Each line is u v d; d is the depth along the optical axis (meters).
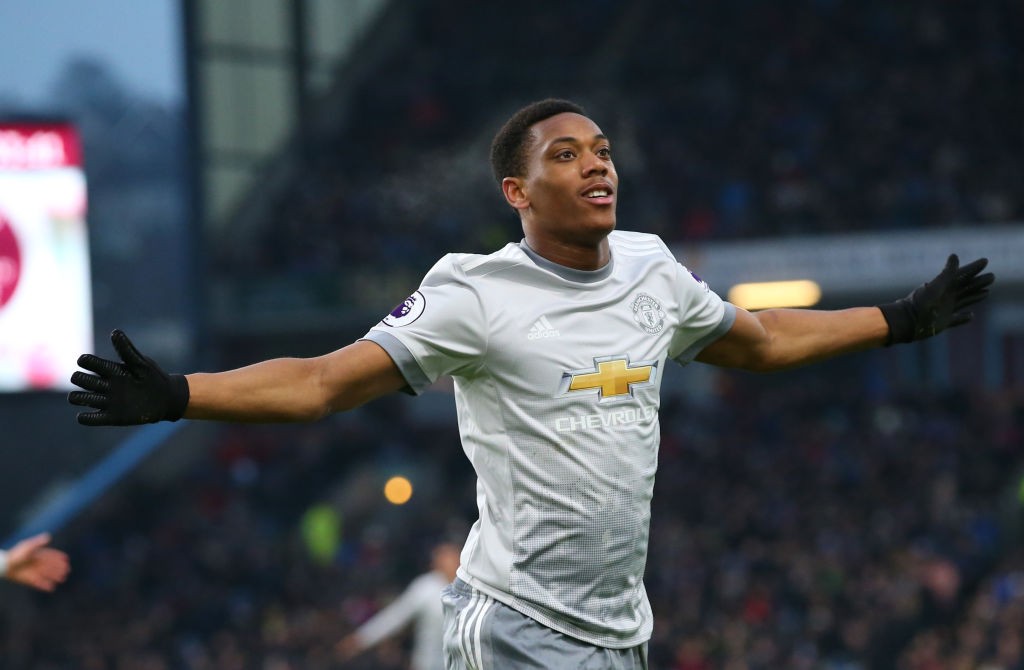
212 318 28.25
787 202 27.12
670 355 3.56
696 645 15.92
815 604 17.22
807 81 31.00
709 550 19.59
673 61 32.78
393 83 34.44
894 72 30.62
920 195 26.25
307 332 28.59
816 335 3.71
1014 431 23.05
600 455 3.21
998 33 31.19
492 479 3.29
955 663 14.62
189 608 20.17
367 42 35.22
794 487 22.02
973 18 31.59
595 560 3.23
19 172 20.31
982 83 29.70
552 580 3.25
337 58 34.44
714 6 34.00
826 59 31.56
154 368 2.94
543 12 35.84
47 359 20.38
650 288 3.35
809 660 15.90
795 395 25.84
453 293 3.18
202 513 24.08
